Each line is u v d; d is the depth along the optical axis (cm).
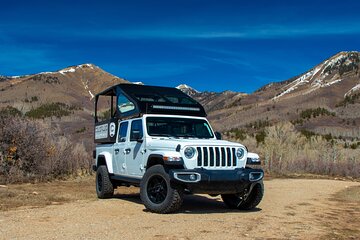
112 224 712
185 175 807
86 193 1180
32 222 721
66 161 1697
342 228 746
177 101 1027
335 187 1521
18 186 1330
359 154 3017
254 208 952
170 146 864
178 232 662
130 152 983
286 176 2225
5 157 1507
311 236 670
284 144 3020
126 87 1060
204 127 1012
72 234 636
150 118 961
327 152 2905
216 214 851
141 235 637
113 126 1077
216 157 855
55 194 1126
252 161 898
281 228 720
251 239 632
